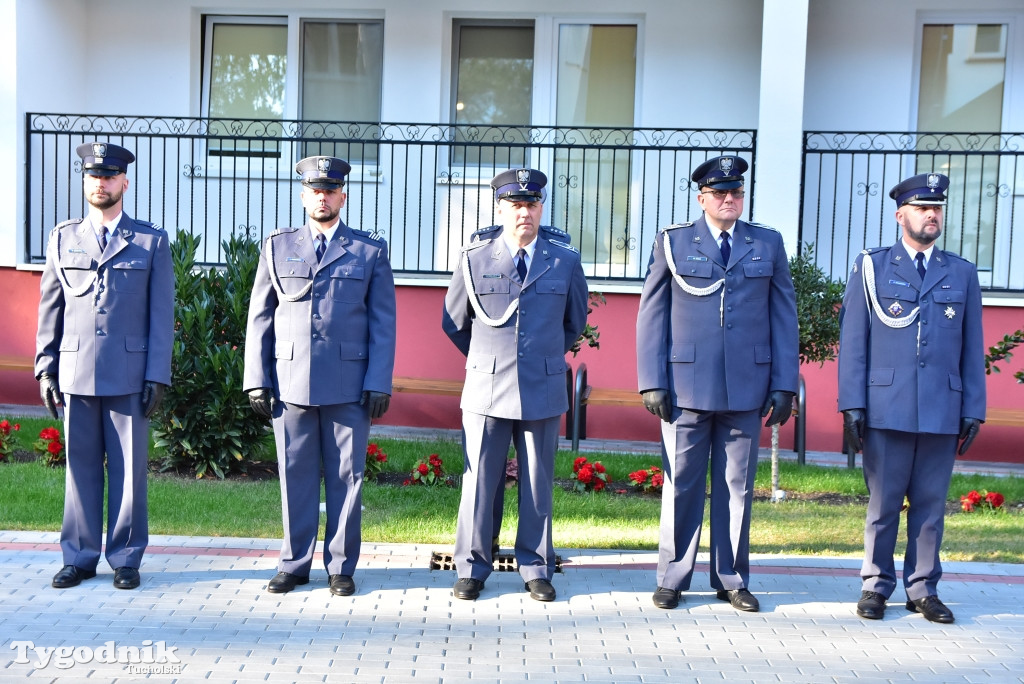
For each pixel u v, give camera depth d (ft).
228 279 24.44
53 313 16.53
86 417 16.31
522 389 15.98
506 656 13.83
